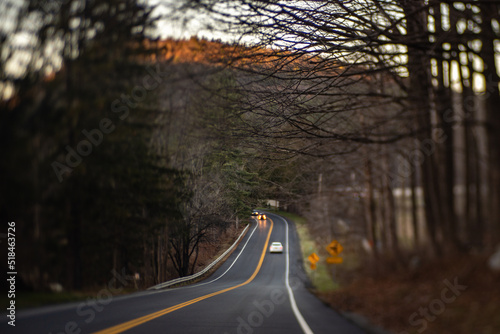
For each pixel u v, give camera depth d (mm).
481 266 11742
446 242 13867
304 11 10742
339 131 16516
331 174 22609
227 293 22641
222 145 13891
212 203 33594
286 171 22062
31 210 9758
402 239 20516
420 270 14953
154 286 24203
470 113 11719
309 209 32469
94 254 13180
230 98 11727
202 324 10367
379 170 19297
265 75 11930
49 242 10328
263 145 13758
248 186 34500
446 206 13734
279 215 85125
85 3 8836
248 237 66188
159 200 16125
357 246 28453
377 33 10898
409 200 22672
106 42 9094
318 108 12297
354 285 21875
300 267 44469
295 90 12273
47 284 10859
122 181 13156
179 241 37312
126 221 15164
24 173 9016
